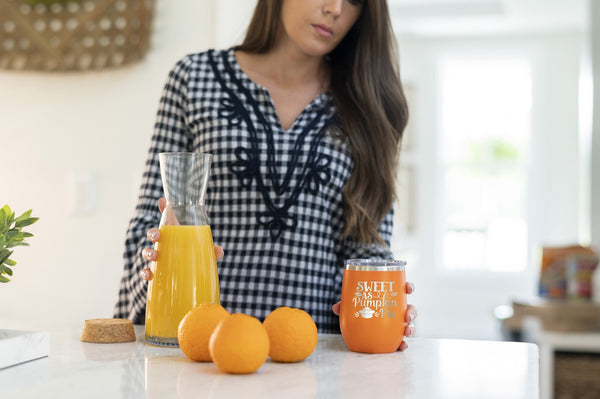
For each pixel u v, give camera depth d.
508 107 6.66
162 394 0.69
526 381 0.77
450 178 6.79
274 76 1.39
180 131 1.37
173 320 0.94
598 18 4.17
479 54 6.64
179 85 1.37
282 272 1.29
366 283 0.92
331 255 1.35
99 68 1.98
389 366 0.84
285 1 1.34
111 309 1.98
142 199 1.32
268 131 1.32
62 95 2.03
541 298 3.08
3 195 2.05
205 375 0.78
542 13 5.97
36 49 2.01
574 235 6.52
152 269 0.96
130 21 1.96
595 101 4.20
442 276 6.76
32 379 0.74
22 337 0.82
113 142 2.00
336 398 0.68
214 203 1.32
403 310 0.94
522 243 6.65
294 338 0.84
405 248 6.71
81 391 0.69
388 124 1.38
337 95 1.39
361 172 1.36
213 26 1.96
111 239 1.99
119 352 0.90
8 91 2.05
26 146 2.04
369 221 1.35
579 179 6.49
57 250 2.02
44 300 2.03
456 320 6.73
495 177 6.71
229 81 1.36
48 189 2.03
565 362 2.51
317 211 1.32
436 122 6.74
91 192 2.00
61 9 2.00
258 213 1.30
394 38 1.44
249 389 0.71
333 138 1.35
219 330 0.78
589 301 2.94
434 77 6.73
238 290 1.29
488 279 6.69
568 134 6.52
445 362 0.87
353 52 1.40
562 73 6.51
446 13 6.07
